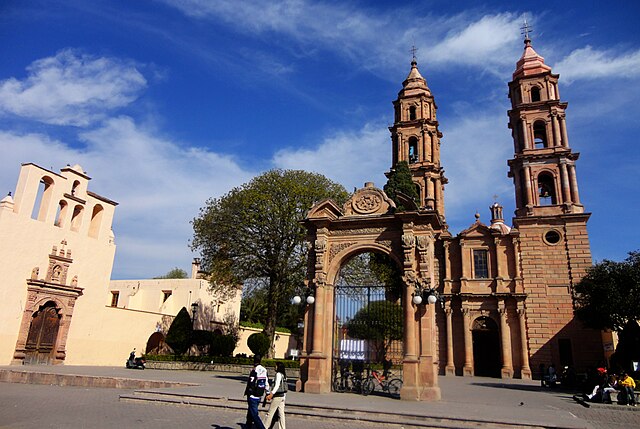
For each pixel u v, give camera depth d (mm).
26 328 29781
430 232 19781
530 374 38125
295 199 36344
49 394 18125
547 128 43969
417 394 17656
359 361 19812
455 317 42781
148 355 35750
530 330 39406
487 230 43719
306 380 19516
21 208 30438
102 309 36000
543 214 41719
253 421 11062
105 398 17047
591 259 39250
